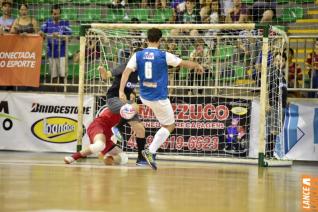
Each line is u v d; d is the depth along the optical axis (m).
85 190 5.93
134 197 5.49
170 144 13.03
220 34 13.78
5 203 4.82
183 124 13.00
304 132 13.16
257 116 12.64
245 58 13.42
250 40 13.34
